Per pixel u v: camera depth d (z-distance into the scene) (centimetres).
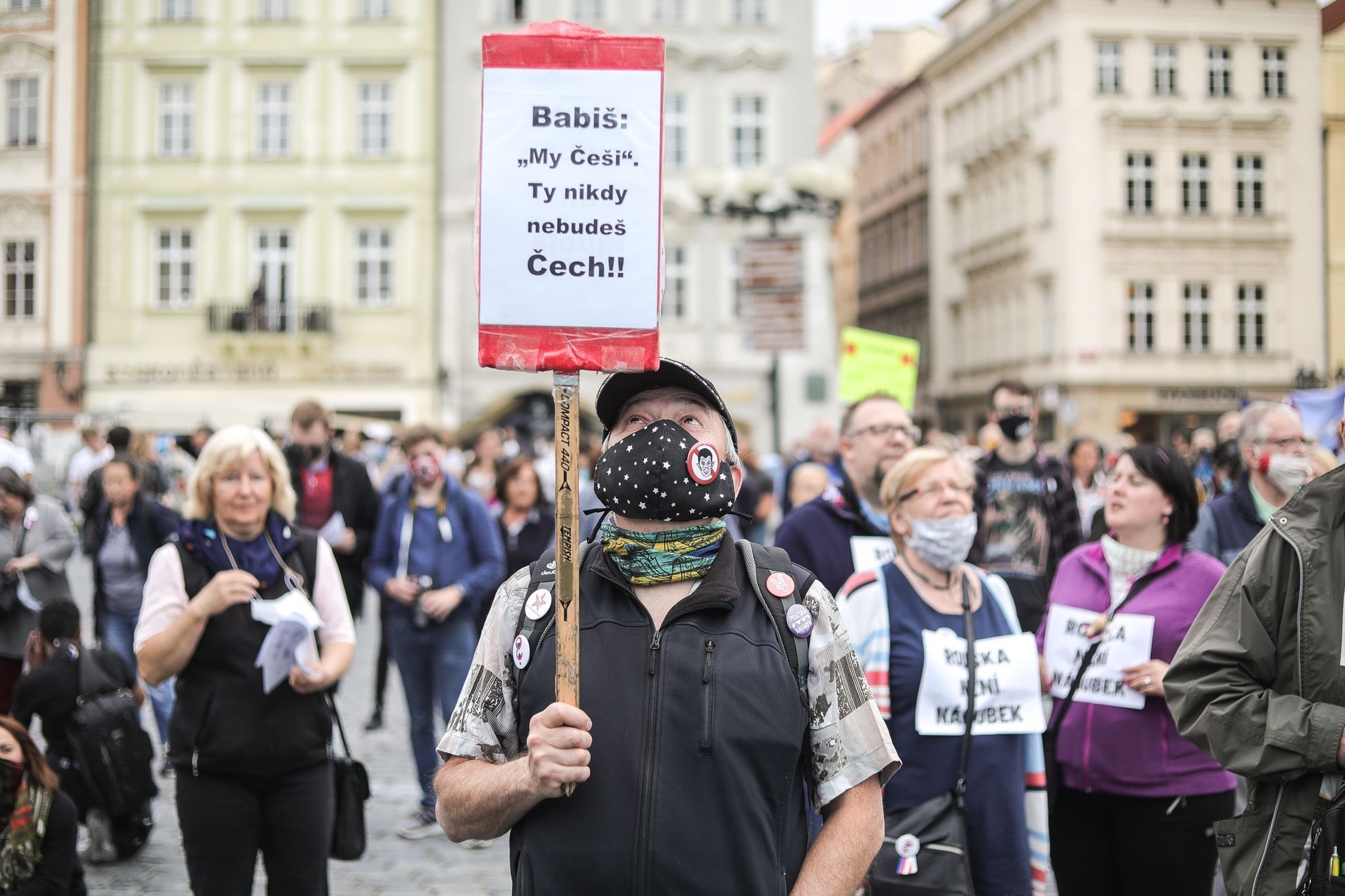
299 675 425
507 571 913
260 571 438
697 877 248
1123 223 3145
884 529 529
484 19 3425
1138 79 3006
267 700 425
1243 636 329
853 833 265
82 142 3459
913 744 411
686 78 3384
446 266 3438
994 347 4534
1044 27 3850
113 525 859
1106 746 444
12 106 3491
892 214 5728
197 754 422
